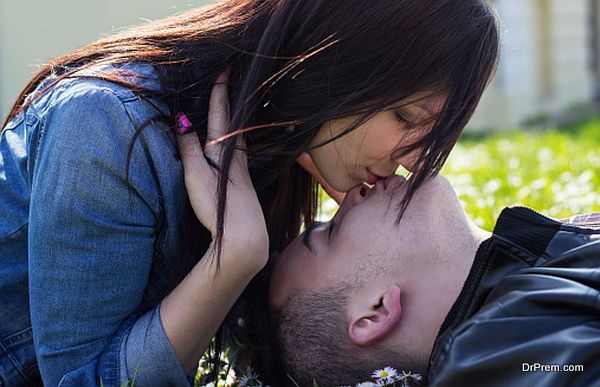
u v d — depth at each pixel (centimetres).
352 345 264
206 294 251
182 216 264
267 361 288
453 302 259
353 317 263
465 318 241
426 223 268
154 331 252
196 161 257
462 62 251
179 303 252
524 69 1733
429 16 248
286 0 253
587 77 1845
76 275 250
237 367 300
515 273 231
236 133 250
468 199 548
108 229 251
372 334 258
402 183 276
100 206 250
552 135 1048
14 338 280
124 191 251
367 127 256
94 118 250
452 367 212
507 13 1706
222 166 251
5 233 273
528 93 1741
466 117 256
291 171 301
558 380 196
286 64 253
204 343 258
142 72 263
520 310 217
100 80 259
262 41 253
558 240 243
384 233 268
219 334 290
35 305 253
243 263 249
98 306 254
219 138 255
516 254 243
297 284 278
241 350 299
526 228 249
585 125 1262
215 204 252
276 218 305
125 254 254
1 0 1222
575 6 1814
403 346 259
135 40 273
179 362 254
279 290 282
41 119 262
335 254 273
